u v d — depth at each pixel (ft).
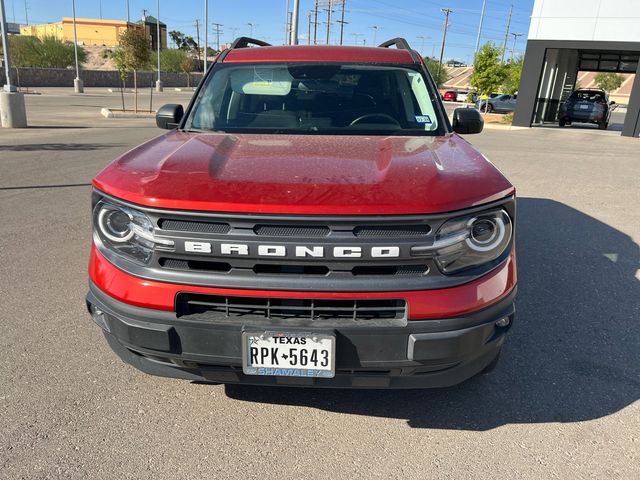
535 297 14.14
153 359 7.98
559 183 30.73
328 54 12.87
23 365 10.34
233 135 10.52
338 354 7.33
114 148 38.45
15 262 15.72
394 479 7.70
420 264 7.23
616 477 7.79
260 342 7.24
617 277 15.67
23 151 36.06
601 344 11.71
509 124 79.97
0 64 142.10
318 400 9.55
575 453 8.29
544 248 18.31
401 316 7.37
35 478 7.53
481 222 7.58
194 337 7.43
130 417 8.94
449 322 7.30
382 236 7.09
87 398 9.39
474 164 8.48
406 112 11.68
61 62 176.24
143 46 74.08
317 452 8.24
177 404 9.33
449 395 9.78
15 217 20.27
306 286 7.09
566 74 88.07
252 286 7.14
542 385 10.13
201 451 8.20
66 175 28.22
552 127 76.74
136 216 7.39
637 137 65.77
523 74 72.54
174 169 7.88
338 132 11.09
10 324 11.96
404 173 7.77
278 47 13.53
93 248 8.08
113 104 89.81
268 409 9.27
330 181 7.43
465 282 7.38
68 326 11.94
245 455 8.14
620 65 89.45
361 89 12.10
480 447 8.40
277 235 7.05
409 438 8.61
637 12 63.46
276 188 7.23
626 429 8.88
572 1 67.05
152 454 8.09
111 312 7.68
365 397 9.68
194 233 7.14
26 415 8.88
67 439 8.34
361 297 7.13
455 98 176.96
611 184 30.83
